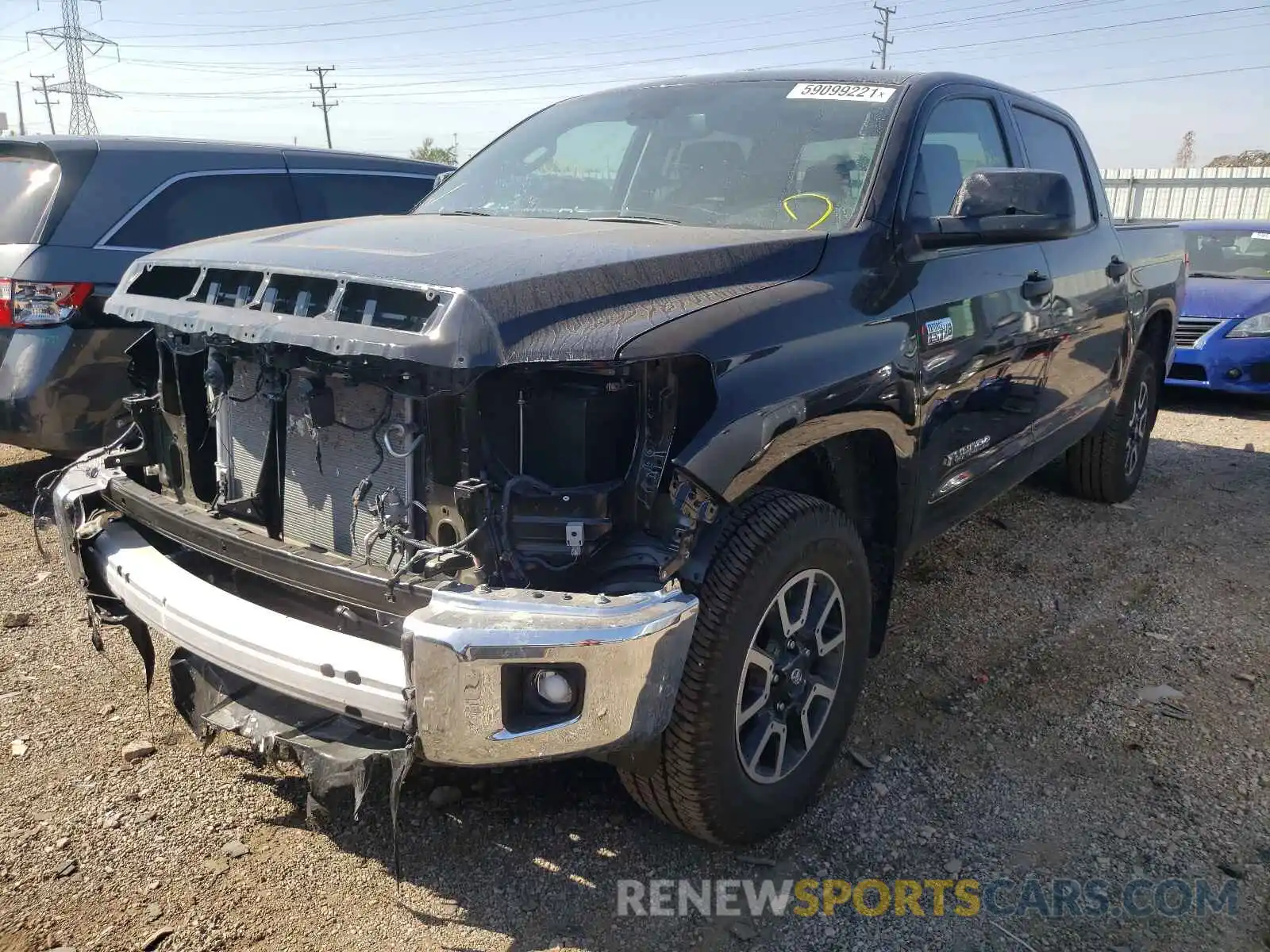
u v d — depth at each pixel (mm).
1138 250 5297
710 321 2422
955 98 3715
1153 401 6031
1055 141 4609
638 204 3400
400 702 2131
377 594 2254
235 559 2568
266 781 3043
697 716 2408
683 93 3795
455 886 2609
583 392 2283
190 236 5672
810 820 2895
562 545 2293
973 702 3574
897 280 3080
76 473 3154
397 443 2340
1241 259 9875
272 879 2615
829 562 2768
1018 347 3785
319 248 2568
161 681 3605
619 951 2402
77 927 2416
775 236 2908
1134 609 4422
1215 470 6875
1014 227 3152
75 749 3170
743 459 2346
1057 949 2416
